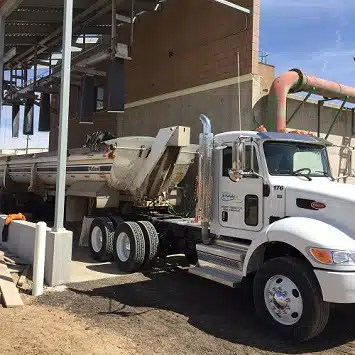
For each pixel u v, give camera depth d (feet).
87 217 35.60
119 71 44.57
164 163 31.83
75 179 37.11
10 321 17.72
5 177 52.39
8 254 29.35
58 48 64.75
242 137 19.71
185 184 34.65
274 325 17.33
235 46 38.75
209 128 22.93
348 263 15.56
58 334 16.47
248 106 37.11
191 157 32.86
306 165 21.30
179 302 21.65
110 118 57.26
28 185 51.78
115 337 16.52
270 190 19.66
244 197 20.95
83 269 28.22
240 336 17.29
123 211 34.60
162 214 33.35
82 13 51.57
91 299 21.49
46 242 24.07
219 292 23.57
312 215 18.10
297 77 36.42
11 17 51.96
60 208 23.84
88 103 53.36
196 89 42.83
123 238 28.55
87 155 34.09
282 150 20.58
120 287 24.08
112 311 19.80
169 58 46.85
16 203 53.36
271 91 35.63
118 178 32.65
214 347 16.11
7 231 31.71
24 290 22.15
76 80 56.85
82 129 63.52
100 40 56.34
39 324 17.51
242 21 38.17
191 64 43.80
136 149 31.71
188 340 16.69
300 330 16.35
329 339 17.26
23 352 14.71
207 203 22.74
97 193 33.60
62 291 22.59
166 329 17.78
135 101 52.29
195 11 43.50
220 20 40.47
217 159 22.58
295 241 16.65
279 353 15.79
